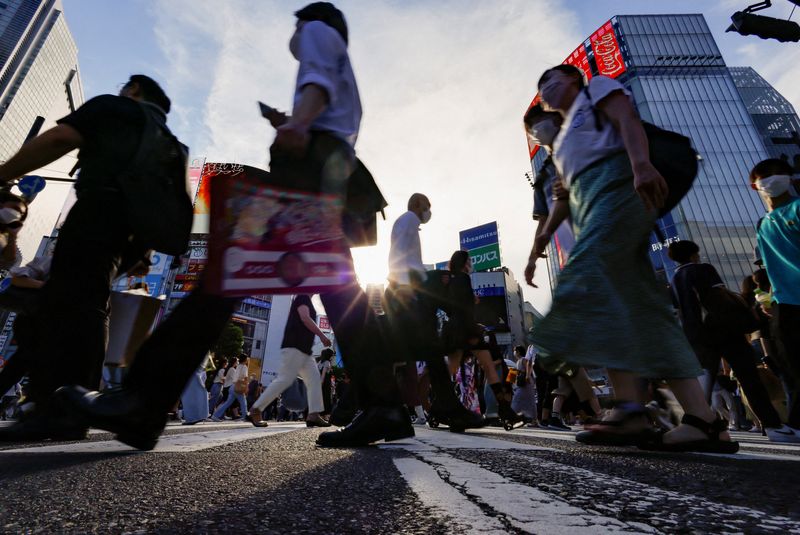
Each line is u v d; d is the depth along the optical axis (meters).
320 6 1.71
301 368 5.21
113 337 2.49
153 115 2.19
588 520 0.56
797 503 0.69
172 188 2.16
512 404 7.46
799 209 2.83
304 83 1.46
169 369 1.31
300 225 1.24
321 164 1.39
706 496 0.74
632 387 1.71
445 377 3.96
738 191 53.00
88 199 1.94
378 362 1.84
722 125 56.62
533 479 0.89
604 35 65.81
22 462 1.06
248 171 1.28
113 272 2.01
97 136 1.99
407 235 3.87
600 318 1.63
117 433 1.31
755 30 11.08
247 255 1.19
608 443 1.67
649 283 1.69
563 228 2.23
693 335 3.51
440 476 0.93
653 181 1.57
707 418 1.62
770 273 3.08
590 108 1.89
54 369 1.71
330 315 1.85
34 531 0.50
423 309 3.83
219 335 1.34
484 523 0.54
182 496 0.72
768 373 4.73
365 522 0.56
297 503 0.68
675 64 60.91
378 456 1.36
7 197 3.00
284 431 3.31
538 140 2.39
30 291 2.63
